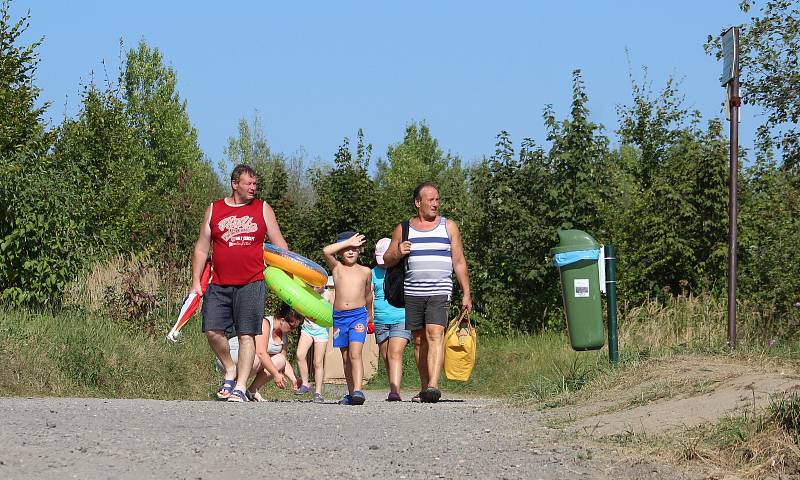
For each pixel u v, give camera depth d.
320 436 9.09
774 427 7.77
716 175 27.39
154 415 10.30
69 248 19.69
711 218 27.56
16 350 15.87
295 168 83.56
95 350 17.25
